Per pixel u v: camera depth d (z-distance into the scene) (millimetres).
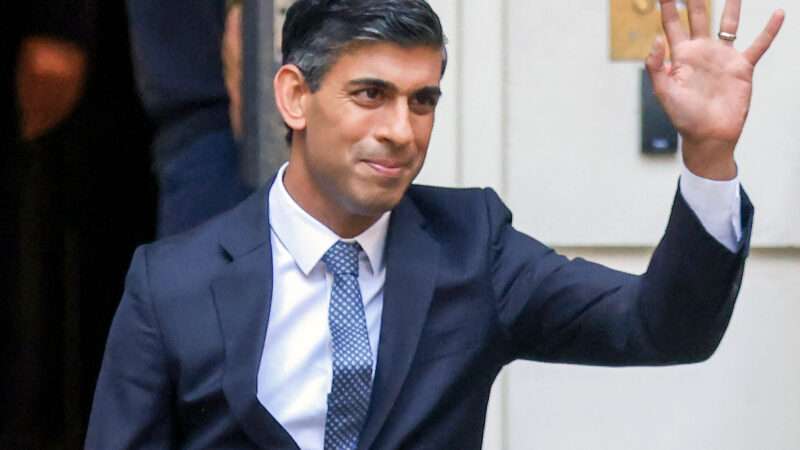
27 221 20672
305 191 10641
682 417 15586
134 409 10609
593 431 15617
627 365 10656
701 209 10000
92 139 20328
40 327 20906
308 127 10352
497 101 15359
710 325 10164
